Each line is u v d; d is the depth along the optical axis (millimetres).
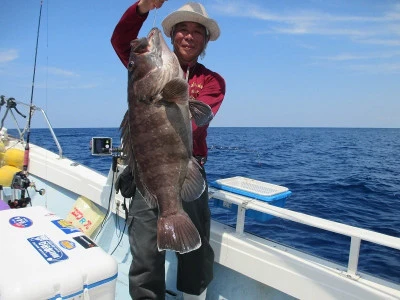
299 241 4711
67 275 1531
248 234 2445
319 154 21453
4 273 1484
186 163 1878
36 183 4148
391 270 3932
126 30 2080
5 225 1903
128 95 1933
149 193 1873
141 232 2188
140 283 2215
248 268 2279
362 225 5793
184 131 1851
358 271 2004
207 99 2254
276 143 31984
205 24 2225
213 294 2592
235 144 27703
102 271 1629
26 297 1408
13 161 3762
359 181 10562
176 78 1708
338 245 4594
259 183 2764
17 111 4234
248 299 2404
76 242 1792
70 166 3809
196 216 2188
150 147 1832
